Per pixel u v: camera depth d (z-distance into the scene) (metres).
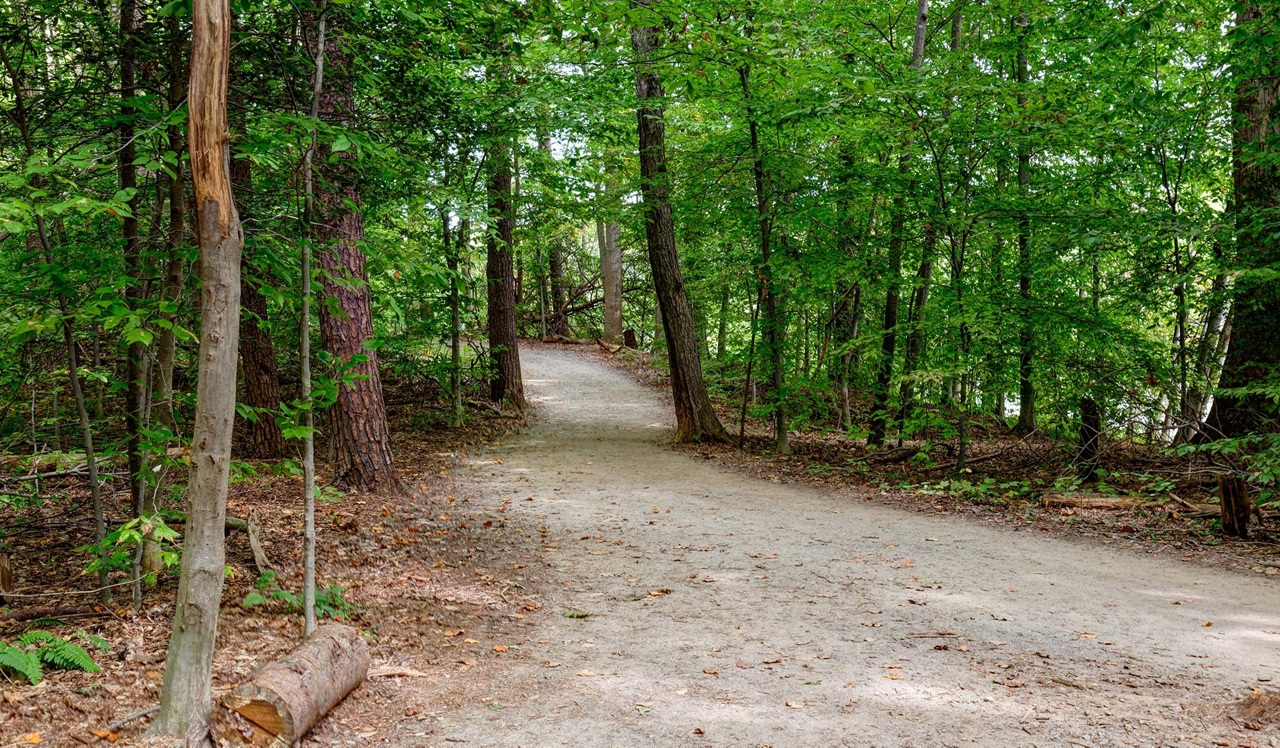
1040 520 8.77
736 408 19.22
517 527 8.24
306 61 4.50
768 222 13.41
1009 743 3.54
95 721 3.34
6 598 4.76
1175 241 10.34
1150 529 8.14
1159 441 13.06
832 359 17.59
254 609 4.88
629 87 13.98
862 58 11.42
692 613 5.66
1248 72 9.16
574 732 3.69
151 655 4.04
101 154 3.94
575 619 5.54
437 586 6.03
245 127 4.42
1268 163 8.94
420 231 12.45
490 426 15.30
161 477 4.86
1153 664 4.57
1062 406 11.45
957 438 14.62
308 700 3.52
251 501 8.34
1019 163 13.24
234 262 3.15
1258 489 8.77
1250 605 5.75
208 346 3.12
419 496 9.41
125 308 3.35
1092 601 5.89
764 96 12.20
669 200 13.95
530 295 33.12
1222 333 13.47
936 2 14.80
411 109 5.43
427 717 3.85
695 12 6.89
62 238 4.73
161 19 4.55
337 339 8.97
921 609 5.70
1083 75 13.42
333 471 10.34
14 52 4.58
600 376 23.09
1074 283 14.09
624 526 8.42
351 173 5.02
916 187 12.15
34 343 5.14
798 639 5.08
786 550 7.50
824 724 3.77
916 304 15.37
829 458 13.26
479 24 6.24
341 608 5.19
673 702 4.05
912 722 3.78
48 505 6.27
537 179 15.20
